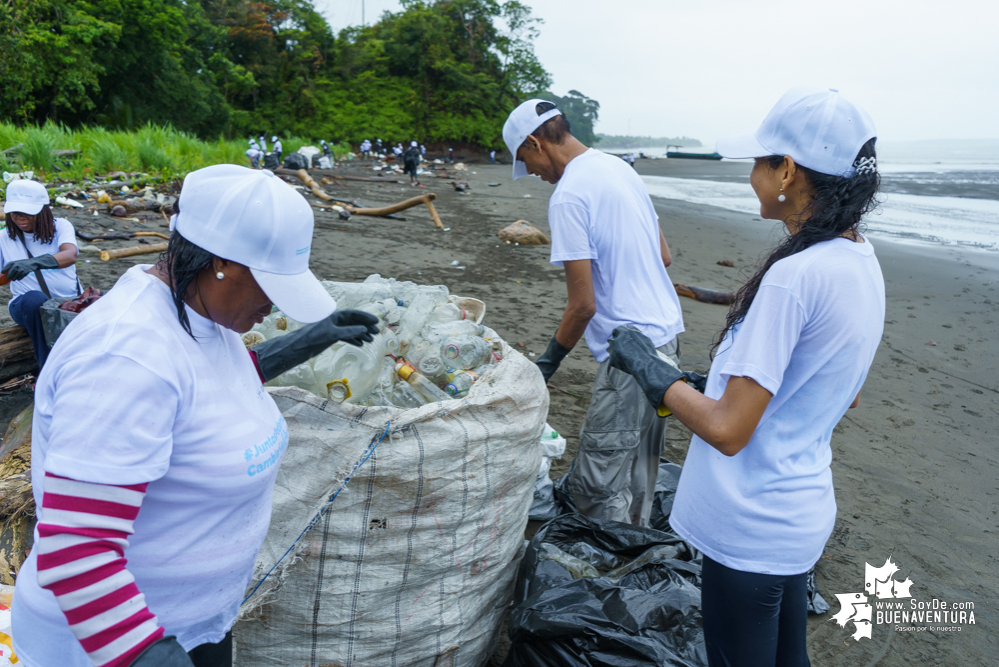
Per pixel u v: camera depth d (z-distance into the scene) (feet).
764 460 4.67
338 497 5.38
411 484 5.46
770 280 4.38
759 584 4.81
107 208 32.83
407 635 5.90
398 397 6.64
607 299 8.17
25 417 8.37
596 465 8.51
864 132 4.33
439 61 184.34
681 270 32.71
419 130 182.91
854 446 14.58
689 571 7.12
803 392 4.58
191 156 55.06
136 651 3.05
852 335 4.39
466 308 9.00
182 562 3.64
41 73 83.15
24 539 6.28
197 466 3.45
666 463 10.89
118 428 2.98
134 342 3.10
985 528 11.47
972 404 17.71
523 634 6.33
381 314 7.27
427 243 34.53
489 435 5.84
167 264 3.45
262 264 3.33
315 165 89.10
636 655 6.04
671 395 4.77
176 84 115.75
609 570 7.57
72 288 12.73
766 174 4.72
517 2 200.95
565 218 7.84
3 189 31.17
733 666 5.10
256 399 3.95
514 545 6.71
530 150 8.49
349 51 191.52
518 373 6.61
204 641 4.09
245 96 164.25
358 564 5.54
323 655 5.78
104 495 2.98
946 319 26.55
